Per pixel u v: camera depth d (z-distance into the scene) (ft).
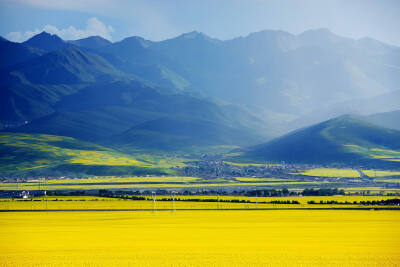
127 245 428.56
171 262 345.92
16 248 417.49
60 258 365.81
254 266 331.16
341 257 361.30
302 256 366.02
